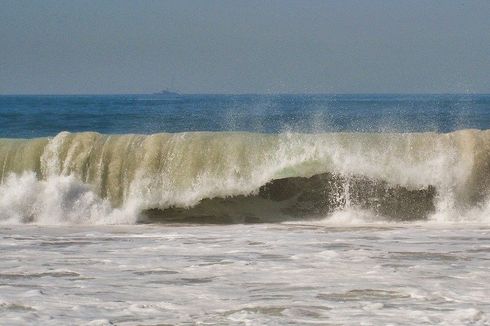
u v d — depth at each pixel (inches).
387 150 1588.3
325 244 1122.0
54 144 1647.4
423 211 1555.1
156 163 1617.9
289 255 1010.7
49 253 1051.9
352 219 1524.4
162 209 1595.7
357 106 4795.8
